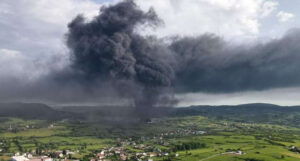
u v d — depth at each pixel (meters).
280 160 183.25
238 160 188.12
